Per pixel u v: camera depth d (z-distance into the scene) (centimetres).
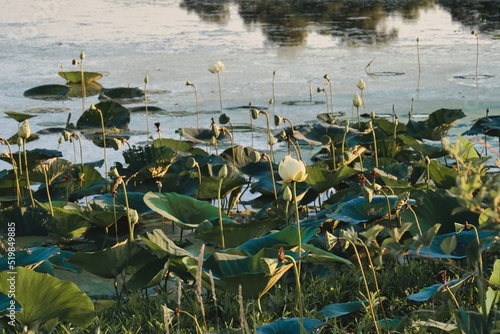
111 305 422
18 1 2436
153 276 440
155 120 991
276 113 997
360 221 493
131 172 680
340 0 2222
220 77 1235
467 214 481
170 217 517
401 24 1744
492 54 1365
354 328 393
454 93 1084
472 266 429
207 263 413
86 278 511
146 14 2086
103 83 1234
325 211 539
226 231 492
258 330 354
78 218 553
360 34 1617
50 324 374
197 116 995
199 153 739
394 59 1341
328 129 777
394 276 453
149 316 421
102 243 558
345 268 489
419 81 1165
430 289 386
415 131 789
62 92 1171
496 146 813
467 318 305
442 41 1509
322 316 389
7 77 1308
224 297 428
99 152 857
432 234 236
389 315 413
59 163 668
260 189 640
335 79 1191
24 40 1680
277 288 440
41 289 362
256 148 843
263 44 1529
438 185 601
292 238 455
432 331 363
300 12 2005
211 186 604
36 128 970
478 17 1819
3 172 712
